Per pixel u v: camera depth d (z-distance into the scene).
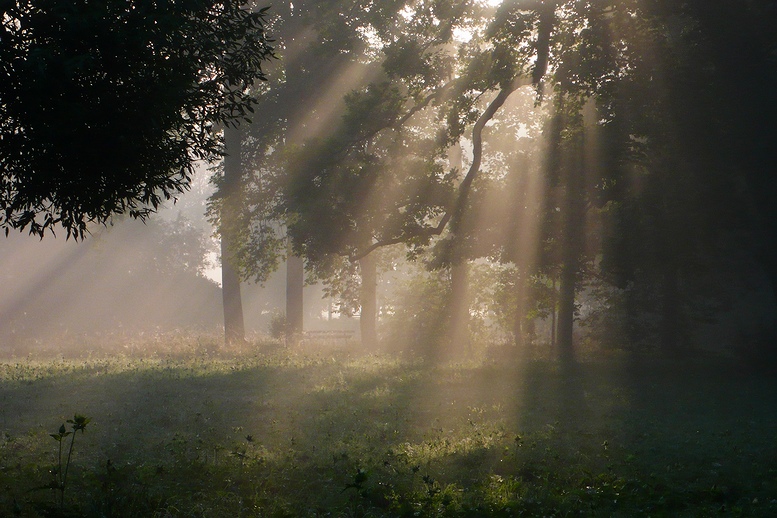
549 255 28.45
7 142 8.08
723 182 23.67
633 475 9.42
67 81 7.93
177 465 8.86
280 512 6.85
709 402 17.59
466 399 17.27
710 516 7.72
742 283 32.31
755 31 22.25
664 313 30.64
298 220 28.20
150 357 31.14
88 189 8.68
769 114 22.12
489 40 25.02
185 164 9.29
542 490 8.38
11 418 13.15
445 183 26.95
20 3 7.85
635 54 23.14
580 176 24.86
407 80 27.45
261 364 26.34
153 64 8.49
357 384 19.91
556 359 27.92
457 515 7.23
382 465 9.41
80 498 7.27
